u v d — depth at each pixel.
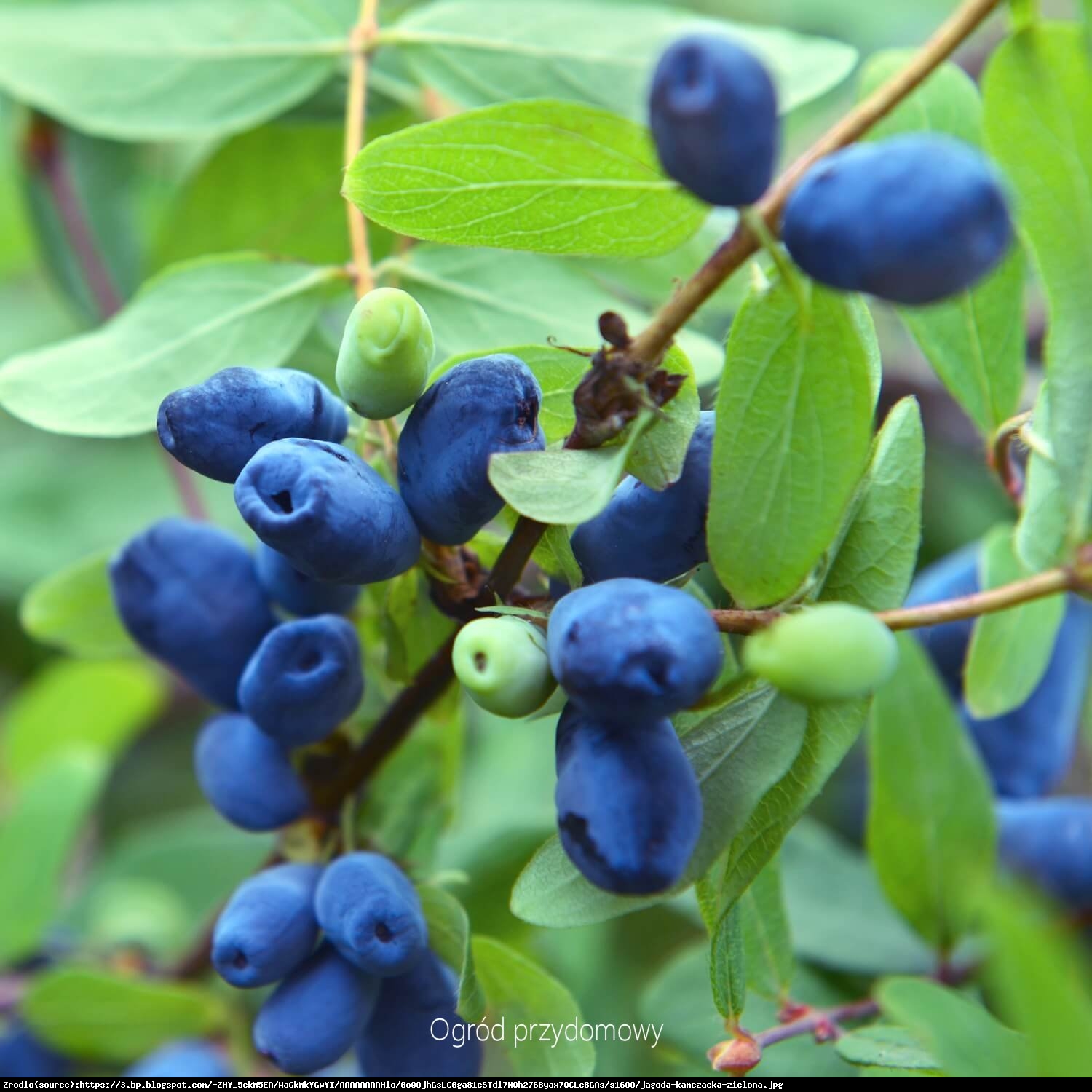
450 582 0.52
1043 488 0.51
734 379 0.50
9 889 0.64
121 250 0.74
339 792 0.54
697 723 0.50
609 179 0.51
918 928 0.57
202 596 0.54
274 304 0.56
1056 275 0.51
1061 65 0.50
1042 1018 0.48
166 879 0.75
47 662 0.86
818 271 0.48
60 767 0.66
